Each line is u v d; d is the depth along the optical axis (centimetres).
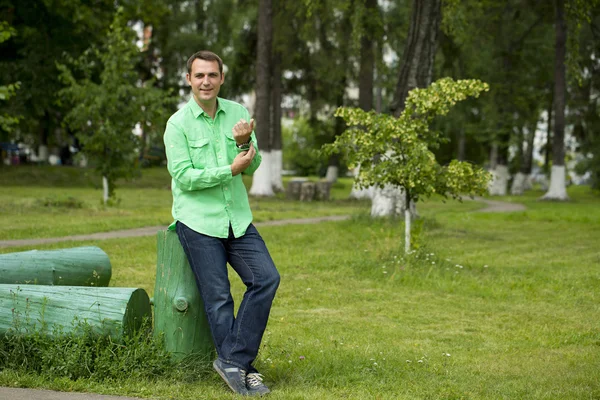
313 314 745
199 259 437
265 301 433
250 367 445
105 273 611
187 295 459
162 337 465
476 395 446
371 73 2720
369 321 714
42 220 1574
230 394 421
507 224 1855
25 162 4778
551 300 845
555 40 3256
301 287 896
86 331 456
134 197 2600
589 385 474
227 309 436
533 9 3189
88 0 3064
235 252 443
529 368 527
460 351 592
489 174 1066
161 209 2023
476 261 1134
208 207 438
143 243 1230
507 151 4031
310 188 2788
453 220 1928
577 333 666
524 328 693
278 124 3497
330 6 2181
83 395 412
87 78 2045
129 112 1989
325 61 2742
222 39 3384
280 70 3453
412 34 1553
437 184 1077
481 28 2831
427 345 612
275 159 3516
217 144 448
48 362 451
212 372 459
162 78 3603
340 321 710
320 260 1101
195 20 3450
